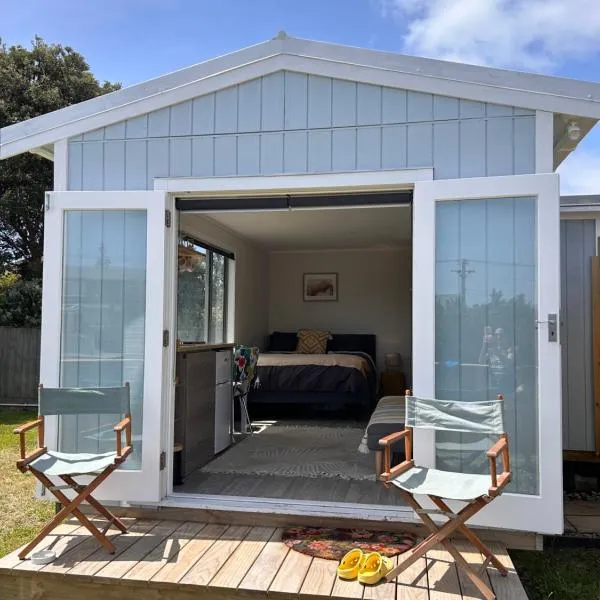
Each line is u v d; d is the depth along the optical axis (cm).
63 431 335
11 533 343
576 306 454
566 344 453
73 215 341
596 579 283
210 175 328
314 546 276
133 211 335
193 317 532
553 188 287
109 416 332
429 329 300
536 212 292
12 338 847
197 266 551
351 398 654
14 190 1204
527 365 292
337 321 879
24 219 1244
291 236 728
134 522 317
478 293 299
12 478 458
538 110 294
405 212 573
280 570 251
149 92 335
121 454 281
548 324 285
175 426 384
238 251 716
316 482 379
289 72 322
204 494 339
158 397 324
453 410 266
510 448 290
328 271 883
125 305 334
